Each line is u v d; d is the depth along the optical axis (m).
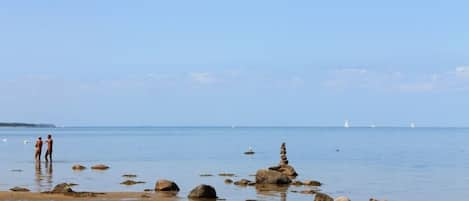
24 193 36.34
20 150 97.31
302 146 125.94
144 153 91.69
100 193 37.03
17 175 50.72
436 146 128.12
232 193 39.56
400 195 41.16
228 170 60.00
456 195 41.50
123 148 109.62
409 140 173.38
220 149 108.94
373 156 88.31
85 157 78.69
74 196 35.34
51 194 35.97
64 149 103.00
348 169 63.22
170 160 75.00
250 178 51.00
